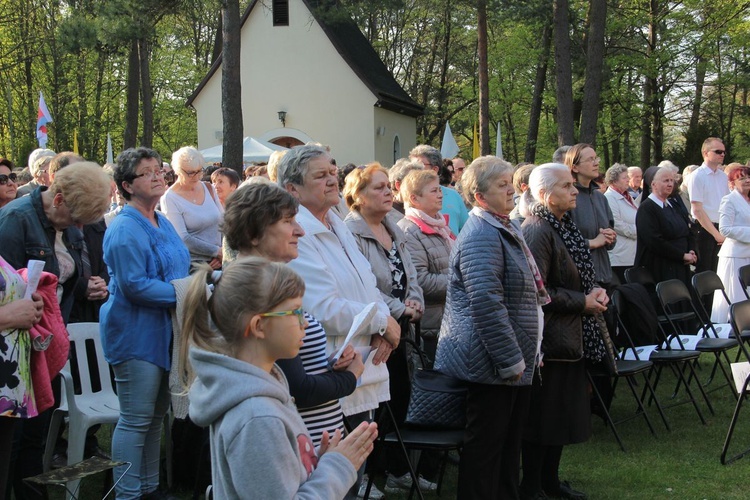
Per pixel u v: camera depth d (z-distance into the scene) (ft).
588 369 16.87
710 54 82.89
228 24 47.11
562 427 13.66
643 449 17.12
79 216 12.03
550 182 13.69
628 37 83.71
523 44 90.58
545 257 13.48
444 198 21.15
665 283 20.63
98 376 14.71
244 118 85.66
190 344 6.81
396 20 114.01
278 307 6.66
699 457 16.56
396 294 13.75
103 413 13.58
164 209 18.25
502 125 117.91
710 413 19.77
